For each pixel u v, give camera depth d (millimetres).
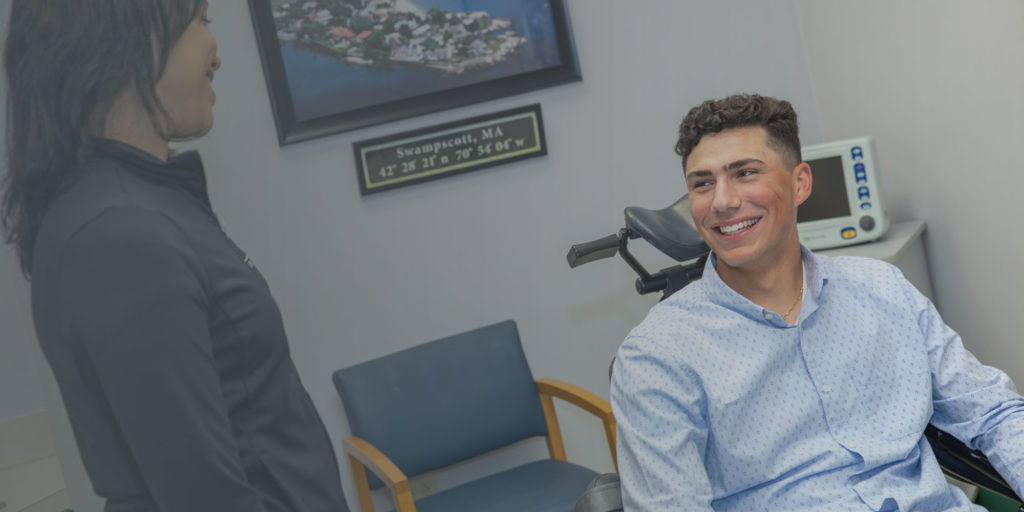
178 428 1608
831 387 1379
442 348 2664
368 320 2795
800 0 2906
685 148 1432
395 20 2754
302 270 2752
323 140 2750
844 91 2834
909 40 2504
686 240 1781
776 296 1439
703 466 1323
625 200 2900
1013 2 2096
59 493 1630
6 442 1632
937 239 2643
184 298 1629
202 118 1885
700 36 2908
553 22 2820
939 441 1435
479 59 2799
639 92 2891
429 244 2822
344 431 2791
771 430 1358
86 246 1587
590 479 2342
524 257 2871
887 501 1300
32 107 1613
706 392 1354
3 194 1604
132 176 1675
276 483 1802
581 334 2916
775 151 1380
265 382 1787
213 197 2672
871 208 2514
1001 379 1407
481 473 2871
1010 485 1345
